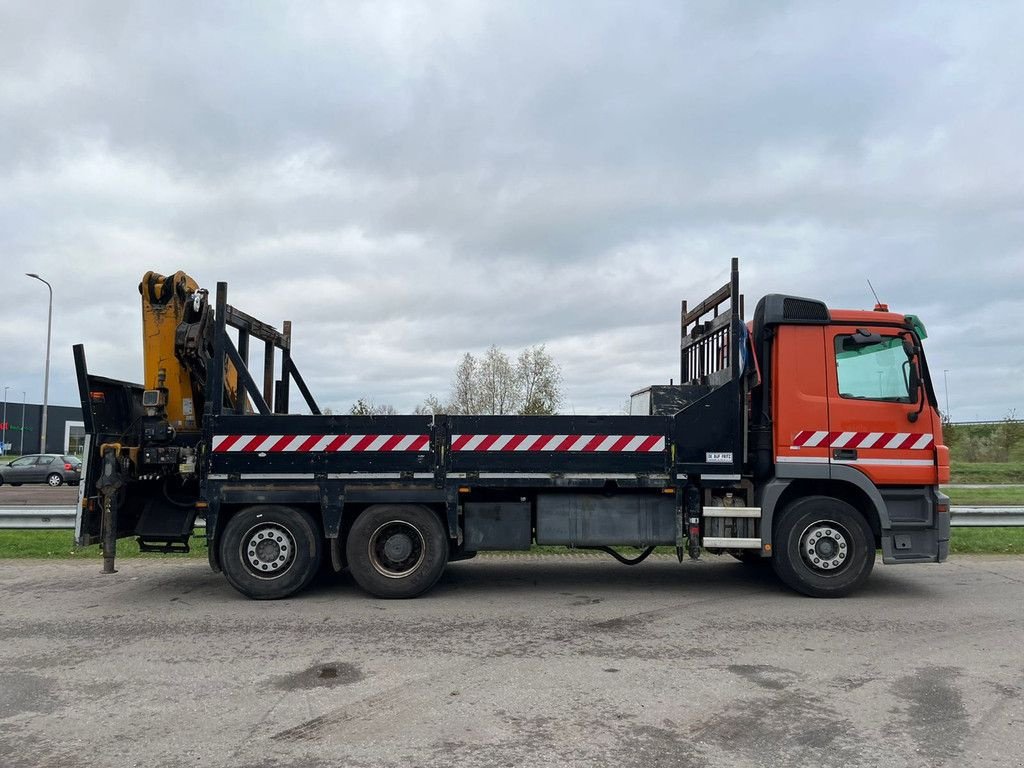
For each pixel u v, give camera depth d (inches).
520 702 191.2
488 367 1251.8
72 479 1210.0
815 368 326.0
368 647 242.5
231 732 172.7
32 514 463.8
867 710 185.8
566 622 276.1
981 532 498.3
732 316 329.4
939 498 322.3
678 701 191.6
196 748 164.2
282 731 173.2
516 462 321.1
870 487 320.5
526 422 322.7
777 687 202.2
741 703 190.2
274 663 225.1
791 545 320.5
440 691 199.8
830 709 186.2
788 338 327.0
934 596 323.0
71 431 2819.9
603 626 269.9
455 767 154.3
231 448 318.7
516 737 169.3
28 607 304.8
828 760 157.5
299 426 319.6
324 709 186.7
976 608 299.6
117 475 320.8
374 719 180.1
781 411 323.6
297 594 329.1
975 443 1427.2
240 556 317.1
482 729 173.9
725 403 327.3
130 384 358.0
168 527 336.2
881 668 219.6
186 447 330.0
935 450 322.0
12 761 158.1
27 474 1199.6
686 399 359.9
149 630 266.2
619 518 329.1
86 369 323.0
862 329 327.3
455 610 296.8
